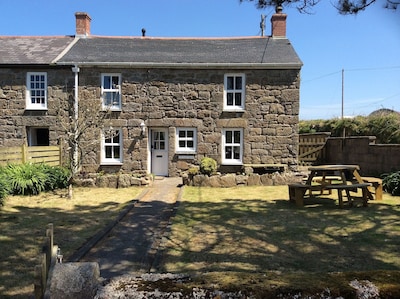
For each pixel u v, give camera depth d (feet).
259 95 44.14
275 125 44.19
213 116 44.45
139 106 44.34
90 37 52.06
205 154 44.57
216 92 44.32
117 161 44.50
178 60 44.50
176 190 35.37
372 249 15.98
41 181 31.94
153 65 43.39
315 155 51.31
